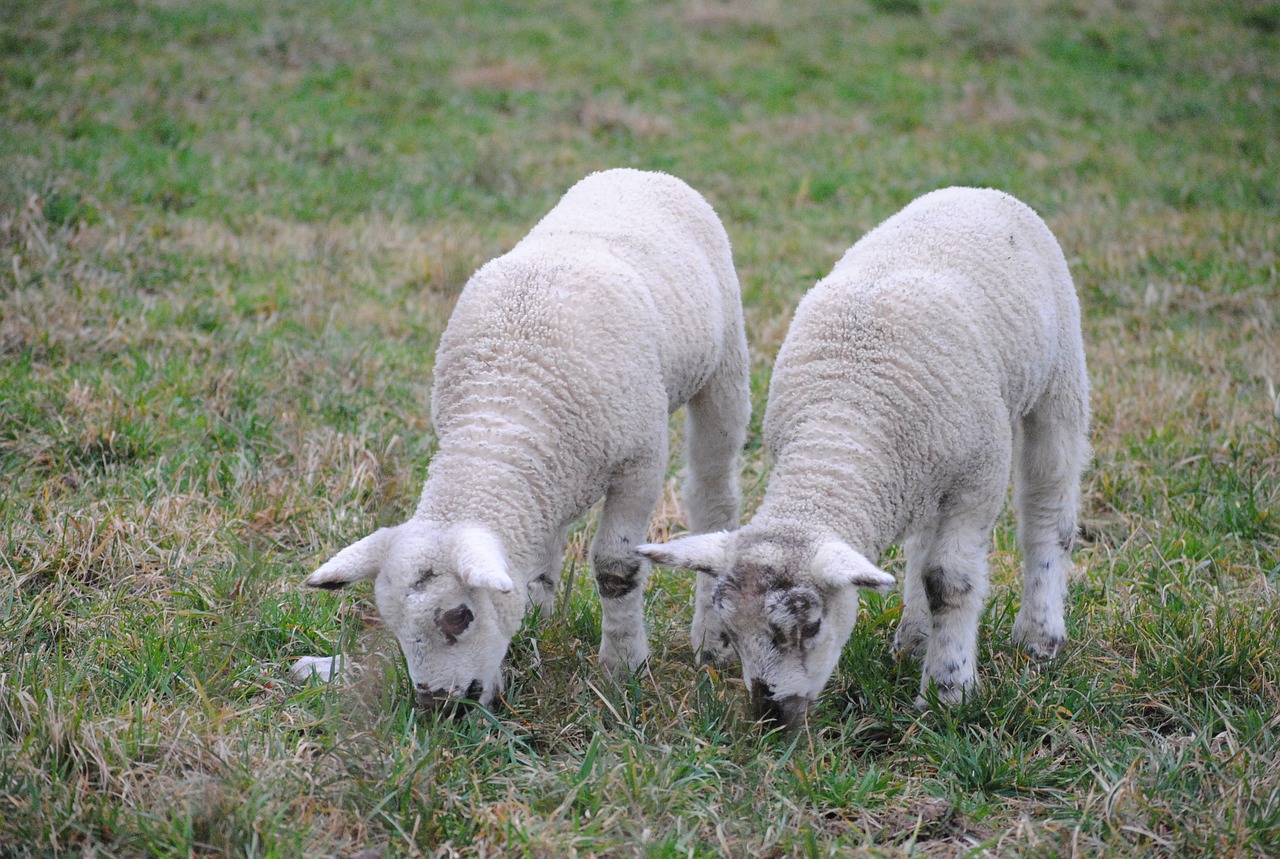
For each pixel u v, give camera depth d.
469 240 8.41
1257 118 12.78
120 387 5.59
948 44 15.27
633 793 3.25
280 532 4.70
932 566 3.82
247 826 2.98
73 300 6.45
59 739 3.20
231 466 5.02
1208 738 3.63
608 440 3.75
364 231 8.33
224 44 13.11
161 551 4.40
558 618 4.11
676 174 10.62
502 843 3.08
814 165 11.02
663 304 4.09
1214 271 8.24
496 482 3.54
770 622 3.29
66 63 11.72
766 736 3.42
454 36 14.58
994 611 4.41
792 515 3.53
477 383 3.72
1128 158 11.37
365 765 3.23
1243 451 5.58
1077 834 3.15
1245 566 4.68
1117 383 6.44
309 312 6.80
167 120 10.45
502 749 3.43
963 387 3.70
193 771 3.23
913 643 4.22
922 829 3.30
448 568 3.33
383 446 5.30
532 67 13.45
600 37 15.05
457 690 3.35
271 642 4.04
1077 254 8.74
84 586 4.21
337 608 4.20
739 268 8.36
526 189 10.01
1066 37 15.59
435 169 10.12
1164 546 4.88
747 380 4.68
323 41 13.44
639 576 3.91
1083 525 5.21
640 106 12.55
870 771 3.39
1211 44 15.45
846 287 3.91
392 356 6.40
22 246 6.97
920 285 3.81
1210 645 3.98
